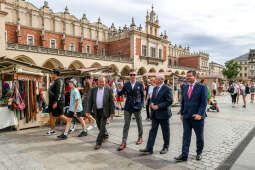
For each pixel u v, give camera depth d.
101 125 5.23
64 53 26.52
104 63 32.12
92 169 3.85
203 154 4.71
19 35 27.95
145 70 40.16
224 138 6.10
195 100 4.29
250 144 5.48
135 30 37.84
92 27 40.12
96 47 40.22
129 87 5.39
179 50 66.81
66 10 35.41
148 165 4.05
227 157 4.51
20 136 6.32
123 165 4.05
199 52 62.47
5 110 6.86
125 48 39.75
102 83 5.34
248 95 27.95
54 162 4.20
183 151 4.31
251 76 93.94
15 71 7.00
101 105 5.37
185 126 4.39
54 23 33.50
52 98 6.46
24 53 22.19
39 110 7.88
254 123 8.38
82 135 6.43
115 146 5.34
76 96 6.18
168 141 4.83
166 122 4.77
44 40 31.02
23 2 29.77
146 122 8.70
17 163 4.14
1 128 6.73
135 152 4.86
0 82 9.08
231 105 15.29
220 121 8.81
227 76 72.75
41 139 5.98
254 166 4.01
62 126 7.91
